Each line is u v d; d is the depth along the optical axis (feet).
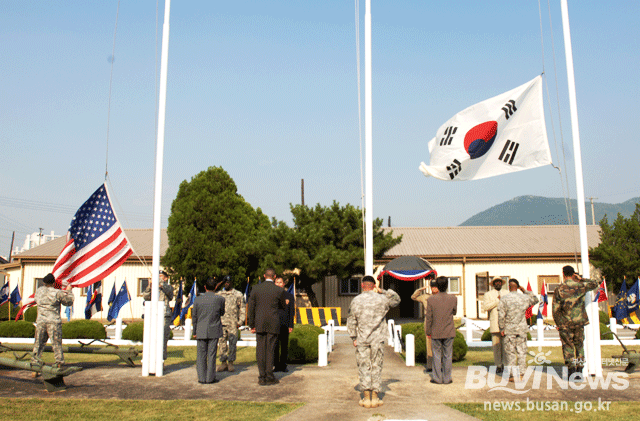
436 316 27.84
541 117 32.07
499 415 21.48
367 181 33.14
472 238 106.22
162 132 30.83
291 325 31.71
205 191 88.43
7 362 27.53
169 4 31.89
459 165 34.27
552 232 108.68
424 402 23.71
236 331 32.58
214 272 85.92
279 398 24.53
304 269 81.00
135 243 106.63
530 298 28.40
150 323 29.86
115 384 27.50
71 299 31.50
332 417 21.22
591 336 28.53
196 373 30.73
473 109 34.30
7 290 81.82
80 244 33.86
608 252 88.38
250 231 90.02
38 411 21.98
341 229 84.02
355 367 34.37
